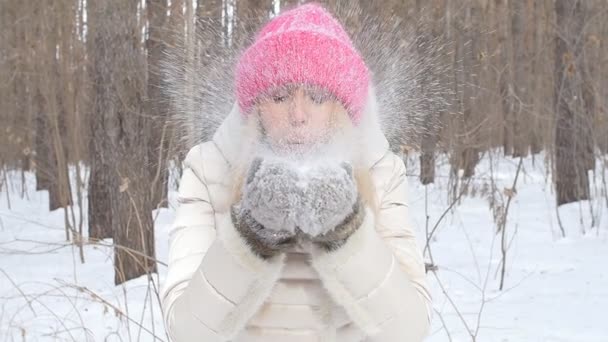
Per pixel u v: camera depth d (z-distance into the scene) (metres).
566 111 8.25
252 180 1.00
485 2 7.11
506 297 4.48
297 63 1.24
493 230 6.89
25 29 10.22
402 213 1.40
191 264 1.30
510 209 8.27
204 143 1.42
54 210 10.10
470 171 8.29
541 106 9.46
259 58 1.27
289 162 1.01
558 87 8.27
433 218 7.38
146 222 5.10
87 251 6.61
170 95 1.59
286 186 0.97
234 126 1.31
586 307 4.14
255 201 0.99
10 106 11.76
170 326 1.24
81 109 8.45
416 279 1.35
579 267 5.28
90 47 7.73
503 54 8.57
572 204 8.24
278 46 1.27
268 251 1.05
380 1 2.11
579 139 8.08
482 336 3.64
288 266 1.24
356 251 1.06
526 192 9.71
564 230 6.94
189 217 1.36
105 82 5.41
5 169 12.69
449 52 2.13
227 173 1.34
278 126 1.23
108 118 5.27
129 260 5.07
